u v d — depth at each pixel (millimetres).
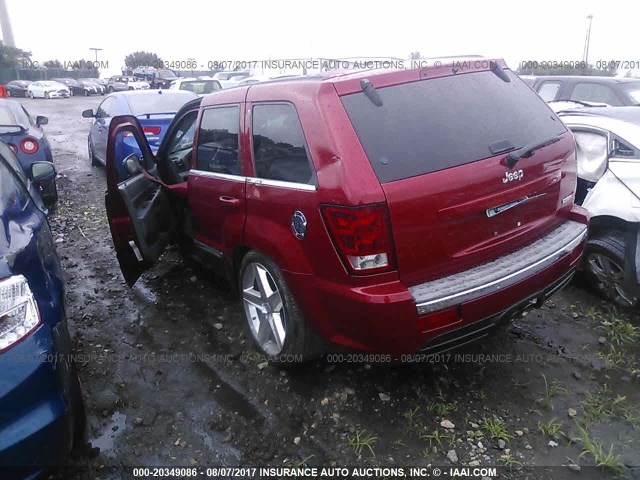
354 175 2502
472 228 2750
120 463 2760
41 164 4375
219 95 3773
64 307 3023
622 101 7996
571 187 3393
